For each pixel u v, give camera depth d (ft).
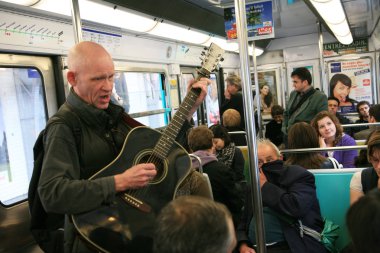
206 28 19.75
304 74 15.56
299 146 10.30
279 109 22.74
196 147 10.73
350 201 8.20
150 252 4.93
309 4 15.34
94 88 5.18
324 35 34.19
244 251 8.06
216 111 27.30
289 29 30.50
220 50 6.57
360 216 2.70
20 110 11.07
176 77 20.79
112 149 5.45
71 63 5.21
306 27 30.25
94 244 4.80
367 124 13.71
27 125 11.25
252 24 16.98
